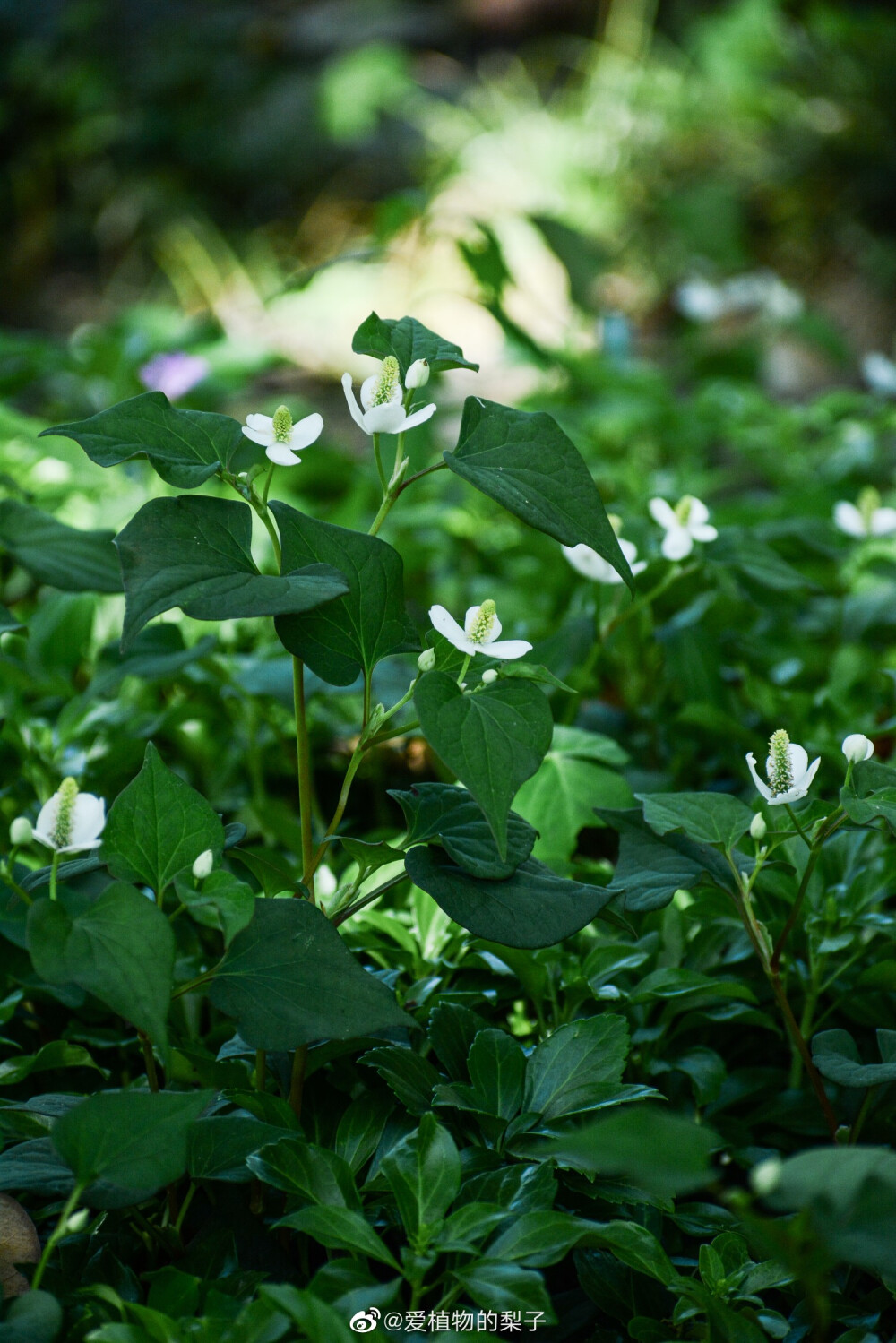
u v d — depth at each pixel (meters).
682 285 3.34
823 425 1.86
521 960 0.98
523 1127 0.93
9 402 2.29
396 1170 0.89
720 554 1.12
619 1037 0.95
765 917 1.04
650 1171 0.81
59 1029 1.02
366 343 0.95
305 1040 0.89
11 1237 0.91
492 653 0.91
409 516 1.44
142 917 0.87
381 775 1.20
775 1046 1.04
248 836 1.15
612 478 1.58
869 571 1.29
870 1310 0.93
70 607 1.19
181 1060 0.95
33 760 1.10
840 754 1.11
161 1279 0.89
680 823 0.95
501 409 0.93
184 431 0.92
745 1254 0.92
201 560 0.90
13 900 0.96
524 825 0.93
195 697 1.17
